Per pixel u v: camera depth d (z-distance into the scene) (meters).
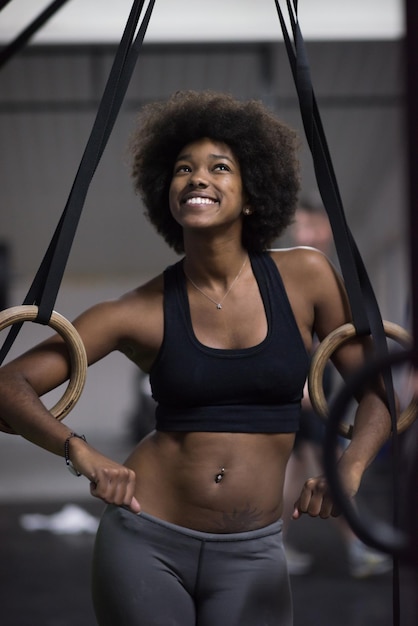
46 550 5.93
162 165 2.32
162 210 2.38
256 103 2.25
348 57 9.29
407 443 2.18
